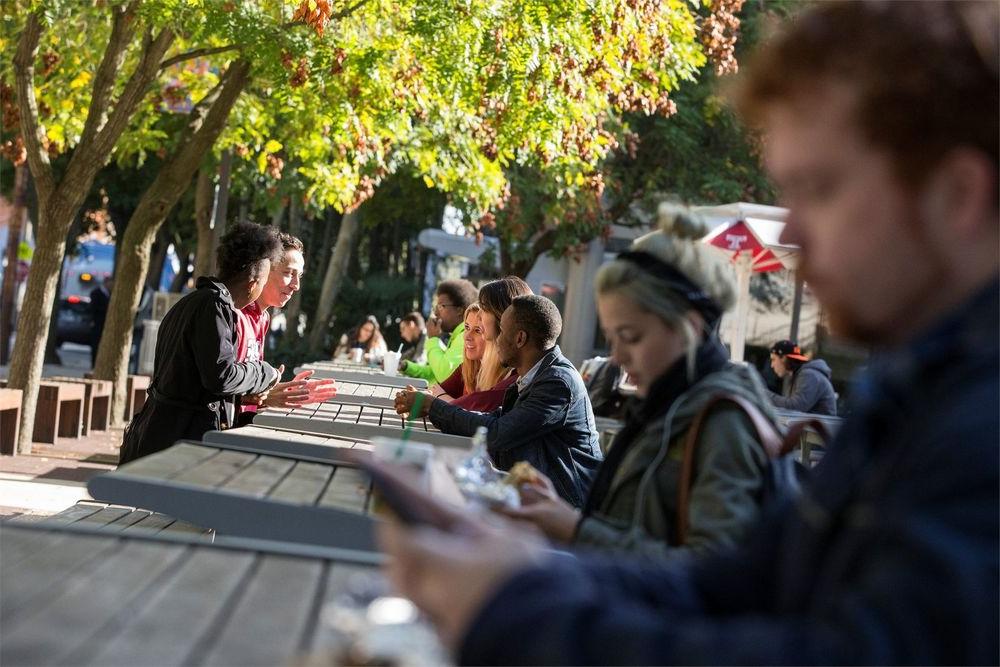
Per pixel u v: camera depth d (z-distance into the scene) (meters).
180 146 14.80
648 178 23.45
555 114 12.86
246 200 28.88
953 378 1.25
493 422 5.15
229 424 6.17
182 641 1.83
